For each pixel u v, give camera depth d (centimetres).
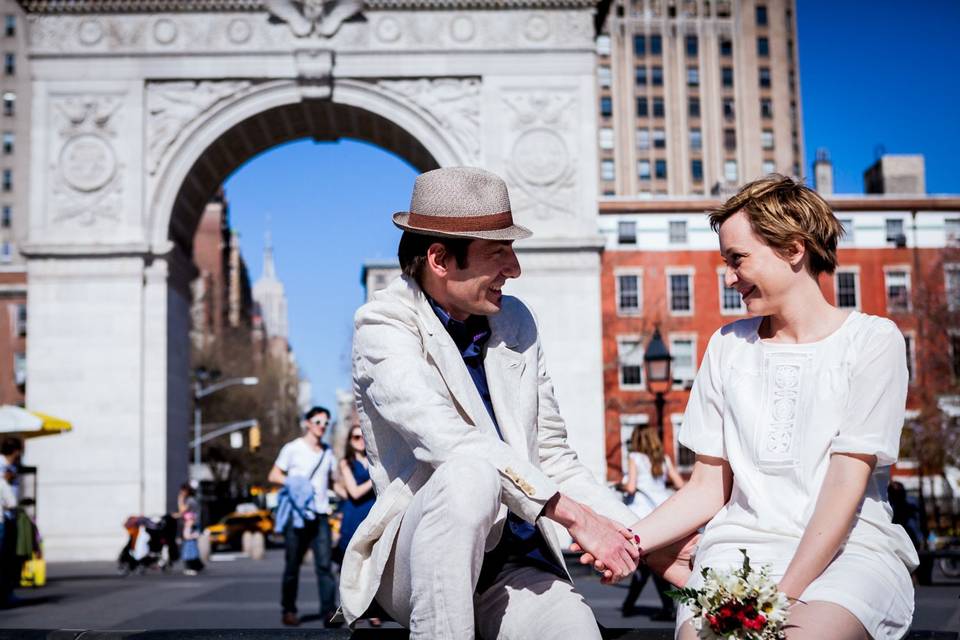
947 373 5062
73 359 3531
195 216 4025
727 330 414
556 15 3747
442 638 330
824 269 393
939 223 5378
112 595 1975
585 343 3584
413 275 416
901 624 348
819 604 330
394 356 389
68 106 3662
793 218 383
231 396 7456
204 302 9181
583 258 3625
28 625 1366
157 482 3506
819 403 372
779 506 373
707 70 10594
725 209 396
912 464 4997
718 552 373
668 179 10438
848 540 358
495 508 349
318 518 1378
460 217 399
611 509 412
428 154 3825
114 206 3628
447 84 3744
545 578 380
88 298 3556
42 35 3684
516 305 437
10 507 1703
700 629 330
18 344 6919
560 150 3694
